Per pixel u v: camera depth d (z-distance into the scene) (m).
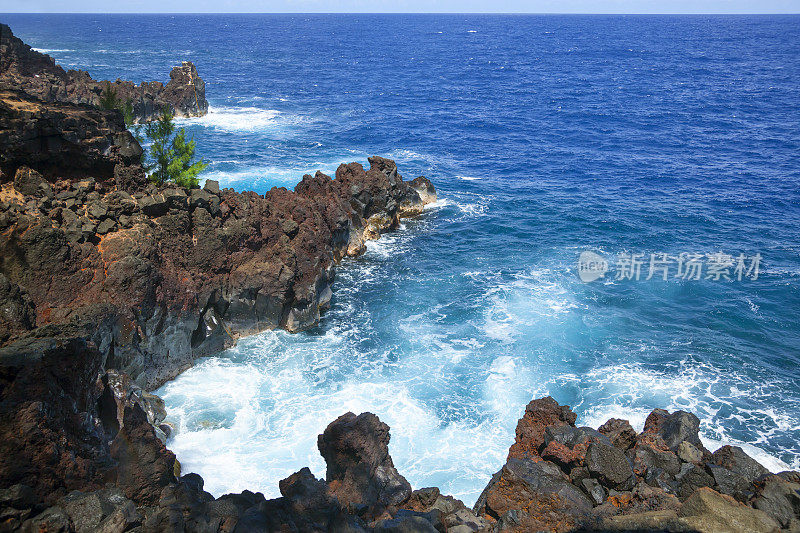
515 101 149.12
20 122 37.50
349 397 37.34
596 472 23.25
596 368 40.53
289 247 45.47
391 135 108.75
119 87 109.56
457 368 40.34
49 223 35.09
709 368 40.69
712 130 114.12
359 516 22.19
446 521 21.23
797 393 38.34
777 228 64.94
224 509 19.66
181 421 34.94
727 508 19.88
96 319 33.09
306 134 107.50
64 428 23.45
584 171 87.50
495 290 51.12
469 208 71.31
